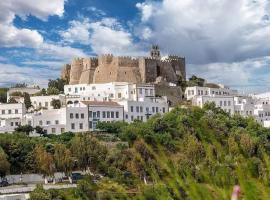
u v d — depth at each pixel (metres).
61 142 125.31
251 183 7.91
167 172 9.47
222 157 8.92
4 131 144.75
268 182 7.94
